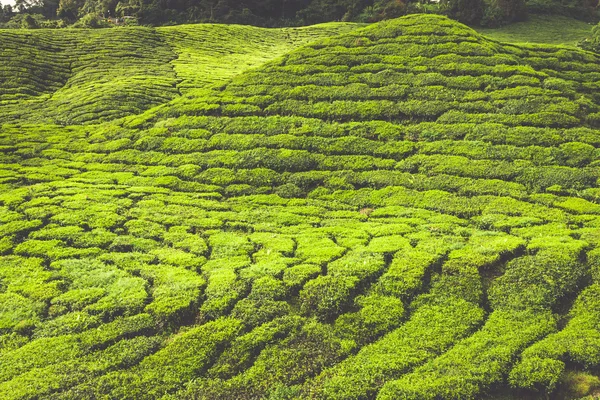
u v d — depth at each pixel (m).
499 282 18.30
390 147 30.81
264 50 73.88
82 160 34.06
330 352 15.69
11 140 36.91
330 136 32.56
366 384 14.39
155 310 17.38
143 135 36.16
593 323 15.95
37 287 18.80
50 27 90.75
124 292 18.41
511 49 43.06
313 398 14.13
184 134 35.12
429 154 29.80
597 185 25.56
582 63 41.69
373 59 40.62
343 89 37.19
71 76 56.66
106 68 57.81
